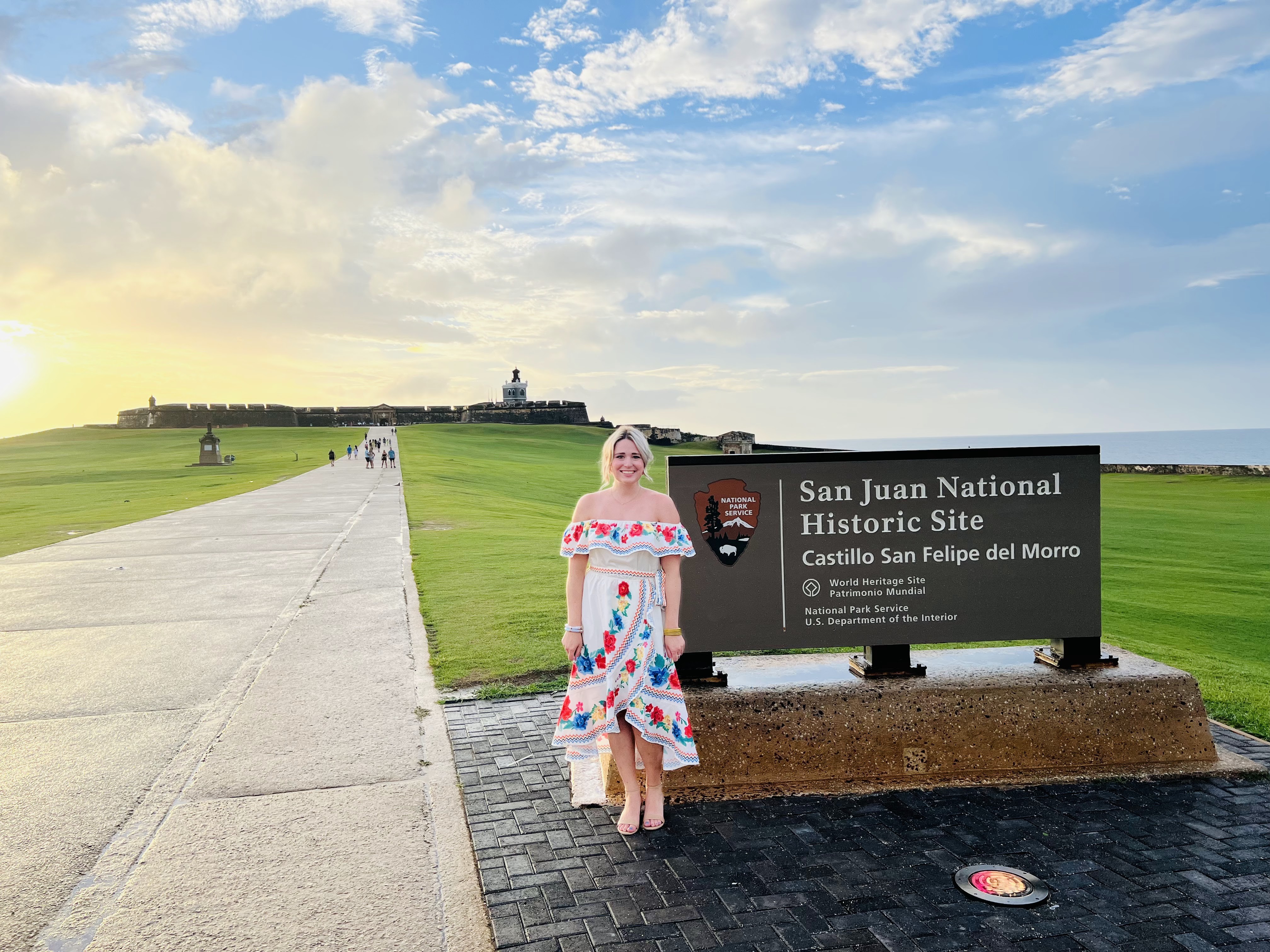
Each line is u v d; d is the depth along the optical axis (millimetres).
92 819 3998
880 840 3611
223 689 6195
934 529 4633
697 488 4562
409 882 3365
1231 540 18297
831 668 4875
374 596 9852
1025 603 4668
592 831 3775
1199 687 5449
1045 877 3258
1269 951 2754
